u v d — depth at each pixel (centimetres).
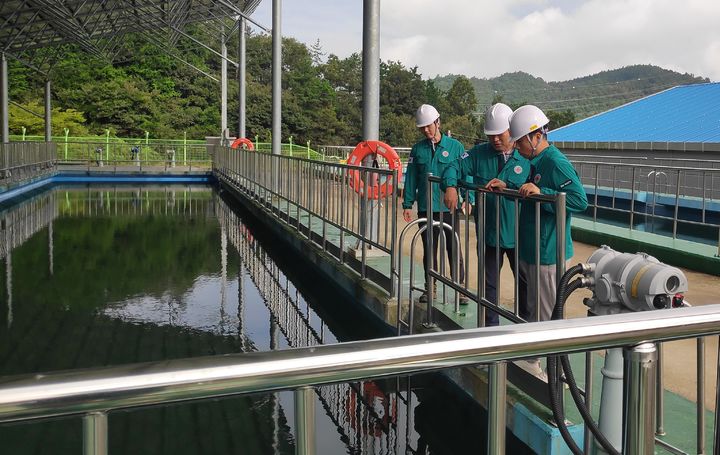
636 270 263
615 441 210
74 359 618
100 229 1499
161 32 3089
